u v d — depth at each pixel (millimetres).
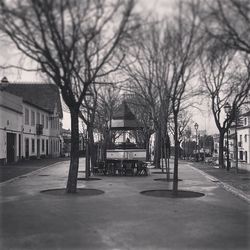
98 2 10336
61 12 10094
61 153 66500
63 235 8258
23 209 11453
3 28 10398
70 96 14891
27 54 11383
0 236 8172
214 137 86375
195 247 7371
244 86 24750
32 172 26438
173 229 8859
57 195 14633
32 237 8086
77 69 13102
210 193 15789
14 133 37656
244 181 21062
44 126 52656
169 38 15617
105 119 29547
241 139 57906
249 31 9086
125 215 10547
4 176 23094
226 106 30016
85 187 17609
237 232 8578
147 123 36656
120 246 7422
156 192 15781
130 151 25172
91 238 8016
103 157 31125
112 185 18531
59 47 11250
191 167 36344
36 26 10391
